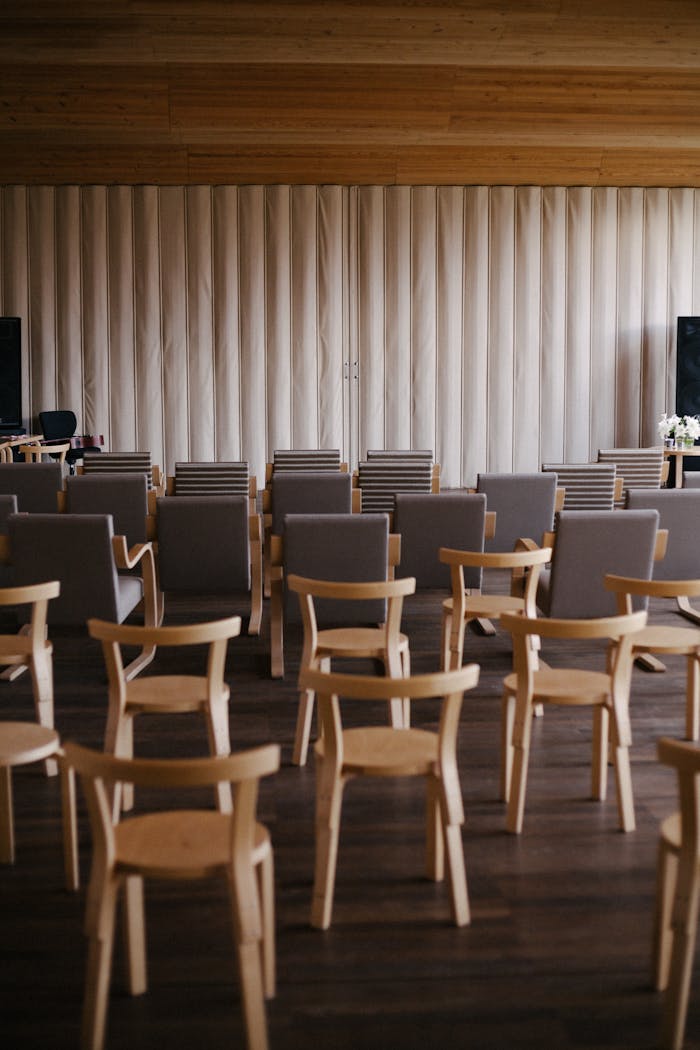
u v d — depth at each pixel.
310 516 5.55
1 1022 2.73
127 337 13.34
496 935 3.16
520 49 10.20
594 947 3.11
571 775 4.50
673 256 13.66
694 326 13.25
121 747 3.79
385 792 4.31
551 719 5.27
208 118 11.48
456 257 13.45
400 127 11.74
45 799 4.23
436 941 3.12
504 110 11.45
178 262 13.27
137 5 9.51
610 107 11.43
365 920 3.25
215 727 3.81
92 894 2.53
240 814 2.45
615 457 8.75
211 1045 2.62
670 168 13.13
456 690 3.04
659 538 5.70
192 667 6.11
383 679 3.00
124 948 3.08
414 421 13.67
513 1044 2.64
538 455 13.84
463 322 13.57
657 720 5.23
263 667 6.14
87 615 5.54
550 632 3.72
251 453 13.59
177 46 10.11
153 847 2.62
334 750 3.14
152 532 6.46
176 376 13.43
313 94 11.05
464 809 4.12
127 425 13.48
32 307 13.26
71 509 7.29
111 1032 2.67
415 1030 2.69
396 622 4.60
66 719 5.18
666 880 2.85
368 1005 2.80
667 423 11.55
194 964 3.00
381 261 13.38
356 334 13.49
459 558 5.15
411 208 13.34
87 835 3.90
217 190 13.16
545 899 3.39
